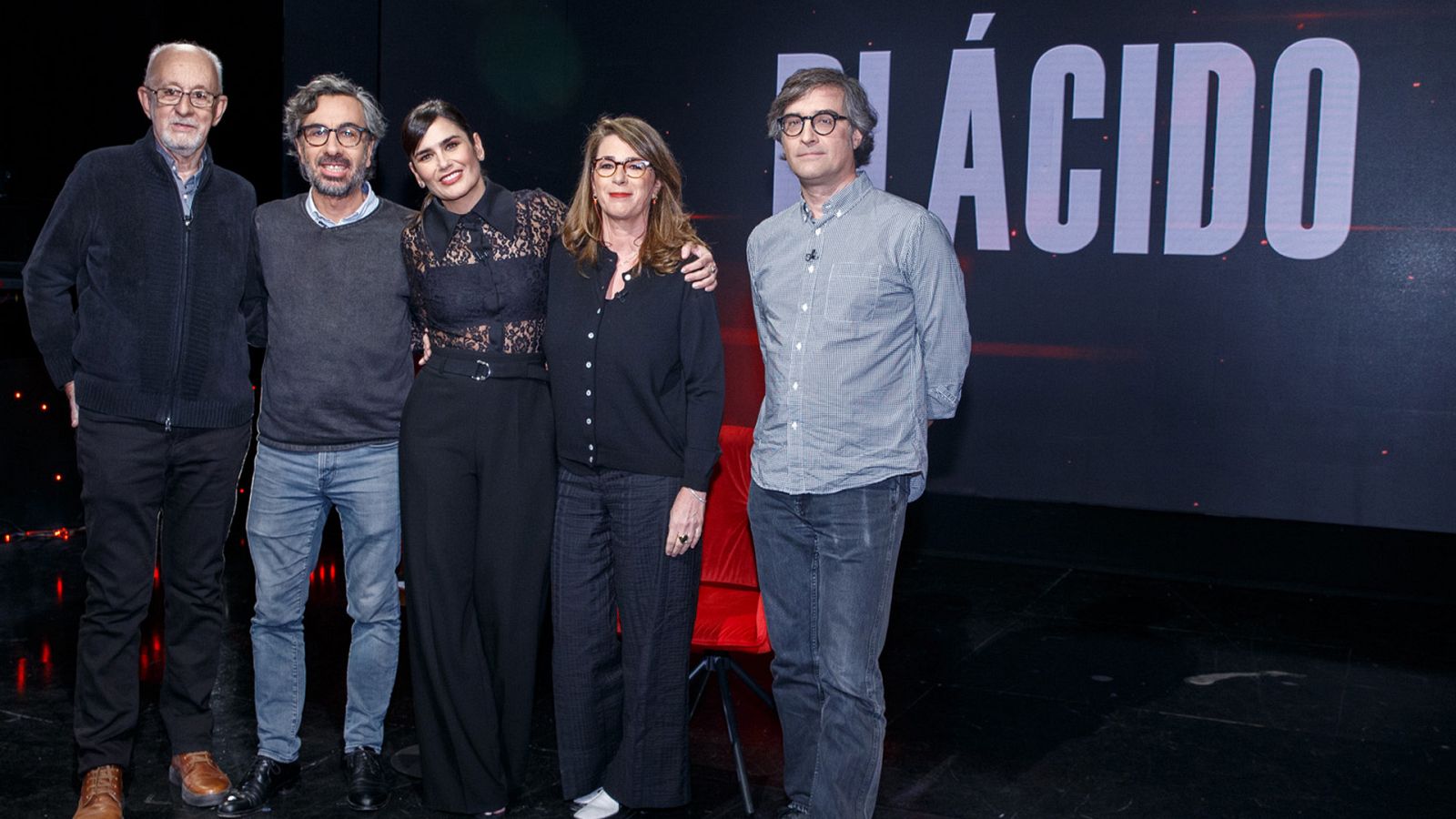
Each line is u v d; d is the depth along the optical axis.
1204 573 5.31
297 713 3.18
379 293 2.97
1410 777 3.37
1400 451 4.99
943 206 5.54
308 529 3.08
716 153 5.80
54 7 6.41
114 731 2.97
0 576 5.06
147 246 2.86
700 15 5.77
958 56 5.46
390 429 3.04
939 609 4.90
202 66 2.84
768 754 3.47
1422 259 4.89
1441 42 4.81
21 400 5.59
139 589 2.97
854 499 2.65
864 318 2.63
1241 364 5.18
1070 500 5.48
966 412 5.61
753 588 3.49
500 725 2.99
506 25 6.04
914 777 3.34
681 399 2.88
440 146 2.75
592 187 2.83
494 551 2.90
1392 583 5.06
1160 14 5.18
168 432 2.93
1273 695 3.99
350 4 6.09
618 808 3.03
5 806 3.05
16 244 6.21
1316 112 5.00
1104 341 5.37
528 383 2.91
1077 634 4.60
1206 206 5.18
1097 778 3.35
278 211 2.99
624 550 2.88
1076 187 5.35
